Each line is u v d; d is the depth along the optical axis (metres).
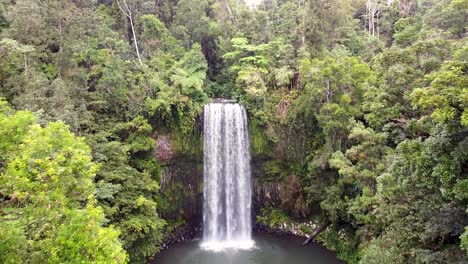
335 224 24.61
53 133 10.05
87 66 26.03
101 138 20.84
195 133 27.72
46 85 19.03
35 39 21.33
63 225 8.32
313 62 26.50
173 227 27.34
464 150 9.59
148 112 24.88
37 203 8.46
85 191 10.23
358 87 23.23
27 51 18.48
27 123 10.27
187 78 27.97
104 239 8.70
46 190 8.73
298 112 26.64
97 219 8.99
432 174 10.25
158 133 26.20
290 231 27.61
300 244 25.62
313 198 25.94
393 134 17.41
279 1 43.12
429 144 10.54
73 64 22.73
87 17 24.88
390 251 13.66
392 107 15.50
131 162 23.36
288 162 28.44
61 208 8.81
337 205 22.14
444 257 11.33
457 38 22.98
